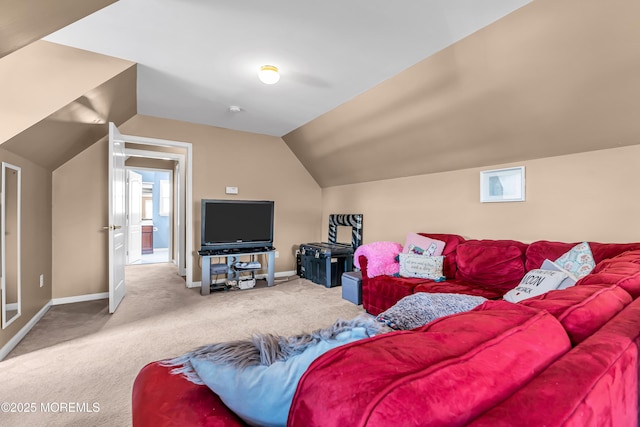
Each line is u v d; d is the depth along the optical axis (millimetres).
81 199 3734
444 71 2537
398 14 1967
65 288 3629
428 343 545
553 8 1772
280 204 5188
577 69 1990
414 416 397
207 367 711
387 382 435
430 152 3467
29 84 2311
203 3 1900
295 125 4449
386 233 4387
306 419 466
